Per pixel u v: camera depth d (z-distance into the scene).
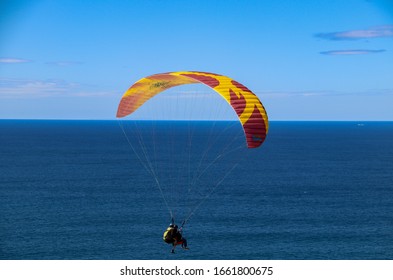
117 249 62.34
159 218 79.81
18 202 91.94
